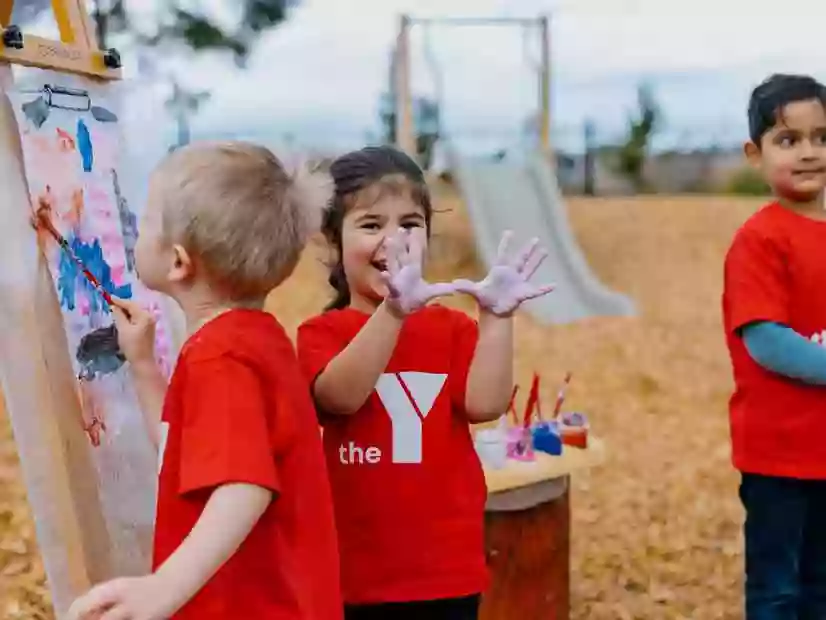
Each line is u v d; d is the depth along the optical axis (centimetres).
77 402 224
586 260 1405
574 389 841
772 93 296
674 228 1633
